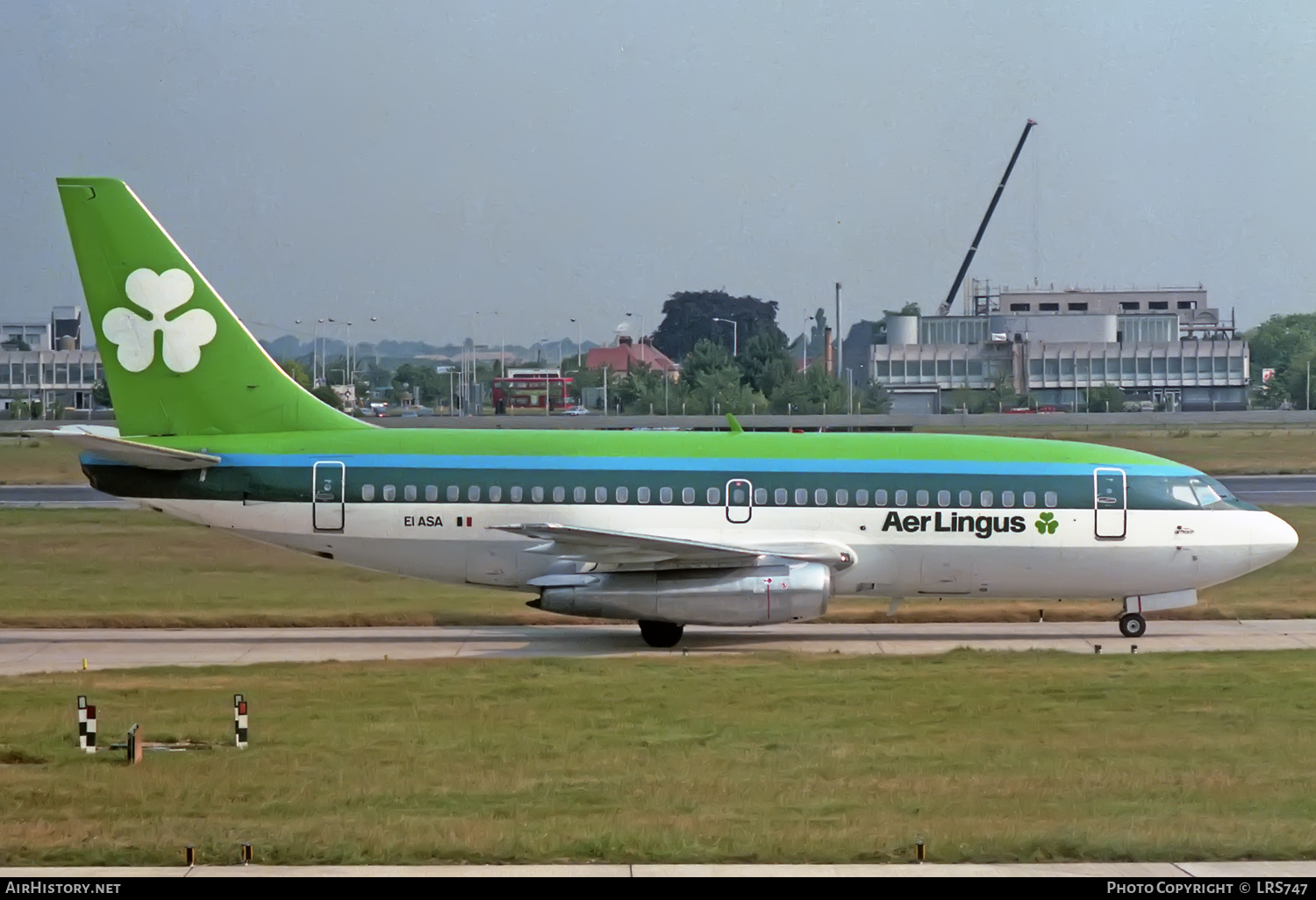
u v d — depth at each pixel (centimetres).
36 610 16050
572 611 13825
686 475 14312
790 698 10806
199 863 6334
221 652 13675
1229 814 7294
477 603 16812
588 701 10725
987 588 14475
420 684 11450
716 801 7612
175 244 14600
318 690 11181
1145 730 9631
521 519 14275
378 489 14350
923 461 14462
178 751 9025
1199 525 14262
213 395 14650
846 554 14200
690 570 13825
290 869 6250
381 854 6425
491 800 7650
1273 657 12712
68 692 11125
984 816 7250
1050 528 14238
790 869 6259
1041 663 12438
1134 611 14638
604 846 6512
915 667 12306
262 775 8300
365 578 18750
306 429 14712
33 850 6525
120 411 14638
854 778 8200
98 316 14588
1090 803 7556
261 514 14412
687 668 12256
